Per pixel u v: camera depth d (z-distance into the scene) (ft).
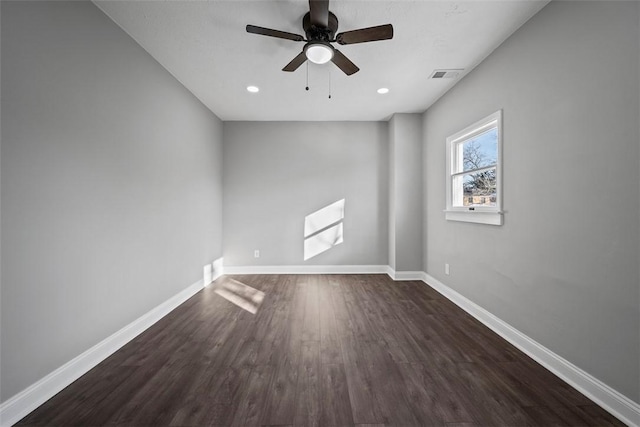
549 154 6.23
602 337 5.08
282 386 5.52
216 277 13.98
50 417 4.70
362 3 6.38
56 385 5.35
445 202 11.36
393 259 14.07
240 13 6.73
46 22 5.23
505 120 7.70
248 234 14.97
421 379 5.74
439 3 6.39
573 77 5.65
